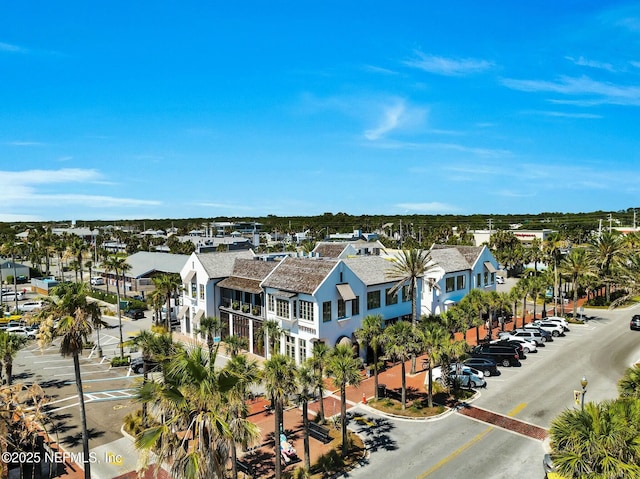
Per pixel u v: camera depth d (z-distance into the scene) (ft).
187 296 191.42
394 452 91.15
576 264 206.49
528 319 212.84
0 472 63.87
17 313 240.32
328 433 98.43
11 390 68.44
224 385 53.93
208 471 49.73
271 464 87.04
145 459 49.47
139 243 542.98
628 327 191.83
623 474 52.26
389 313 160.04
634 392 71.72
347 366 88.12
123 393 128.88
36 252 403.34
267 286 151.64
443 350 107.76
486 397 118.93
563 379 130.21
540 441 93.76
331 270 138.62
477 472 82.84
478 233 441.27
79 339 82.23
